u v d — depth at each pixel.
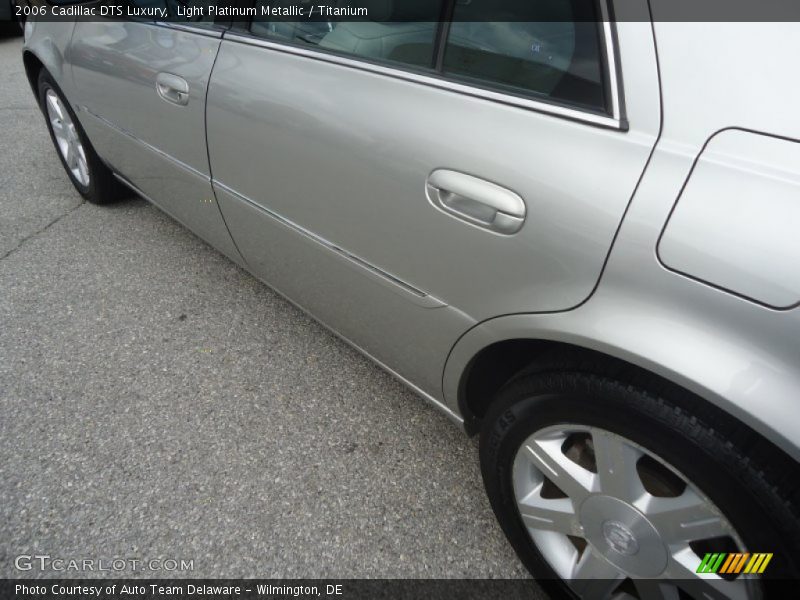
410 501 1.71
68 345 2.27
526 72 1.16
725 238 0.91
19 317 2.42
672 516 1.10
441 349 1.46
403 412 2.01
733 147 0.93
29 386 2.08
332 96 1.49
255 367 2.19
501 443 1.35
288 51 1.62
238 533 1.61
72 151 3.22
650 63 1.01
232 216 2.06
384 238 1.45
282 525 1.64
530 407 1.25
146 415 1.97
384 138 1.36
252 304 2.54
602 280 1.05
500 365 1.45
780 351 0.89
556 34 1.11
